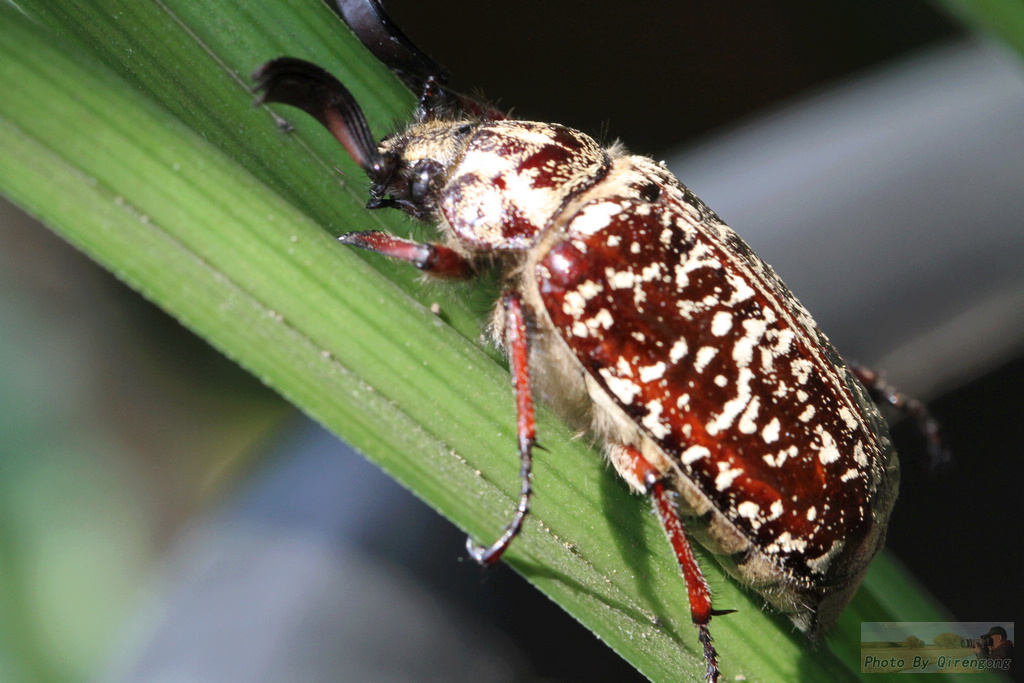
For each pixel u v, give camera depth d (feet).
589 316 0.65
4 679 0.69
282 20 0.64
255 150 0.64
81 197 0.60
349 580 0.68
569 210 0.66
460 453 0.62
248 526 0.69
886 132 0.69
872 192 0.69
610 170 0.66
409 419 0.62
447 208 0.66
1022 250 0.68
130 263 0.60
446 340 0.63
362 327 0.62
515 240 0.66
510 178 0.66
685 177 0.70
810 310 0.68
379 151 0.65
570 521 0.64
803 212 0.69
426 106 0.66
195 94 0.64
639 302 0.65
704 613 0.64
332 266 0.62
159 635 0.68
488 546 0.62
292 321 0.61
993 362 0.69
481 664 0.67
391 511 0.69
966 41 0.70
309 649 0.67
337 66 0.65
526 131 0.66
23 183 0.60
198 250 0.61
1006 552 0.71
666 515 0.64
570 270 0.65
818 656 0.65
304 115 0.64
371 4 0.65
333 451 0.70
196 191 0.61
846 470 0.64
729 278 0.65
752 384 0.64
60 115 0.60
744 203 0.69
